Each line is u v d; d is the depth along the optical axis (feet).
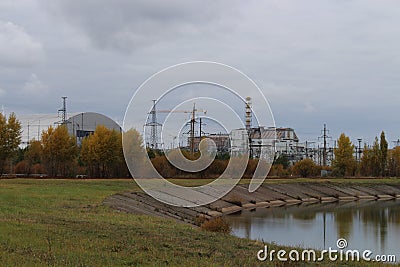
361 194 221.87
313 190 213.66
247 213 143.33
